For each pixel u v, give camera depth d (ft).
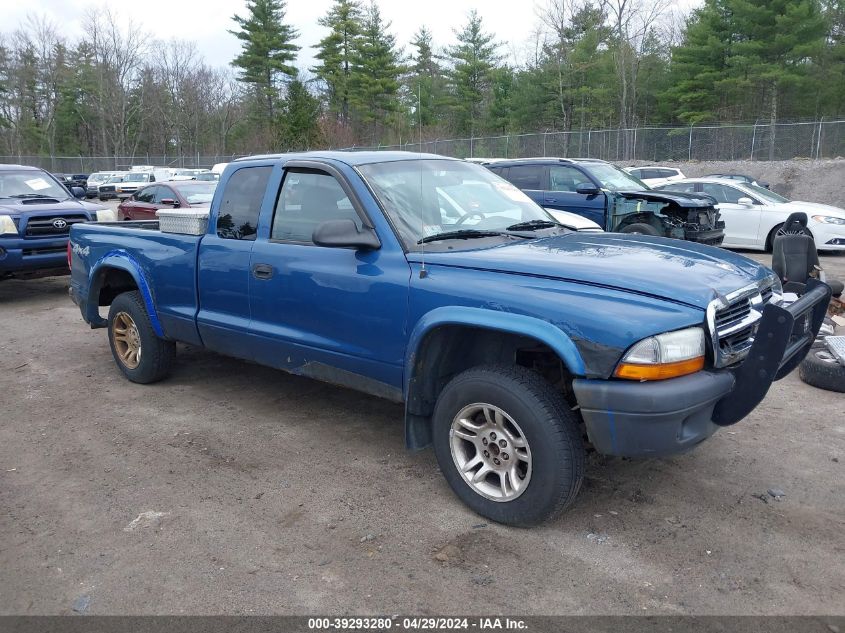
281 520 12.25
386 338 12.97
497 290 11.37
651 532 11.62
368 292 13.08
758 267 12.68
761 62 122.31
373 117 118.93
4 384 20.39
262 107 197.98
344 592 10.18
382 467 14.32
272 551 11.27
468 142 122.31
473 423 12.20
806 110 127.85
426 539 11.53
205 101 236.63
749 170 98.68
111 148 259.60
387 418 17.08
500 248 12.82
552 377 13.00
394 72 128.77
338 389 19.29
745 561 10.77
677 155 112.68
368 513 12.42
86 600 10.11
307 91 160.56
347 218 13.99
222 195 16.60
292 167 15.17
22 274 31.91
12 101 255.09
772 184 93.30
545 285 11.11
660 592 10.03
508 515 11.66
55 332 27.02
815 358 19.12
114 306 19.92
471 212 14.48
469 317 11.43
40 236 31.86
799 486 13.21
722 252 13.16
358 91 132.67
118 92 231.71
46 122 261.24
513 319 11.02
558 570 10.60
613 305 10.45
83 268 20.80
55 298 34.55
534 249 12.66
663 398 10.02
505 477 11.77
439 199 14.35
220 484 13.67
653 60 147.54
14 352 24.06
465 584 10.30
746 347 11.34
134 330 19.63
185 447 15.51
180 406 18.16
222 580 10.52
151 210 46.83
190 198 44.96
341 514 12.41
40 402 18.74
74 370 21.70
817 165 94.89
